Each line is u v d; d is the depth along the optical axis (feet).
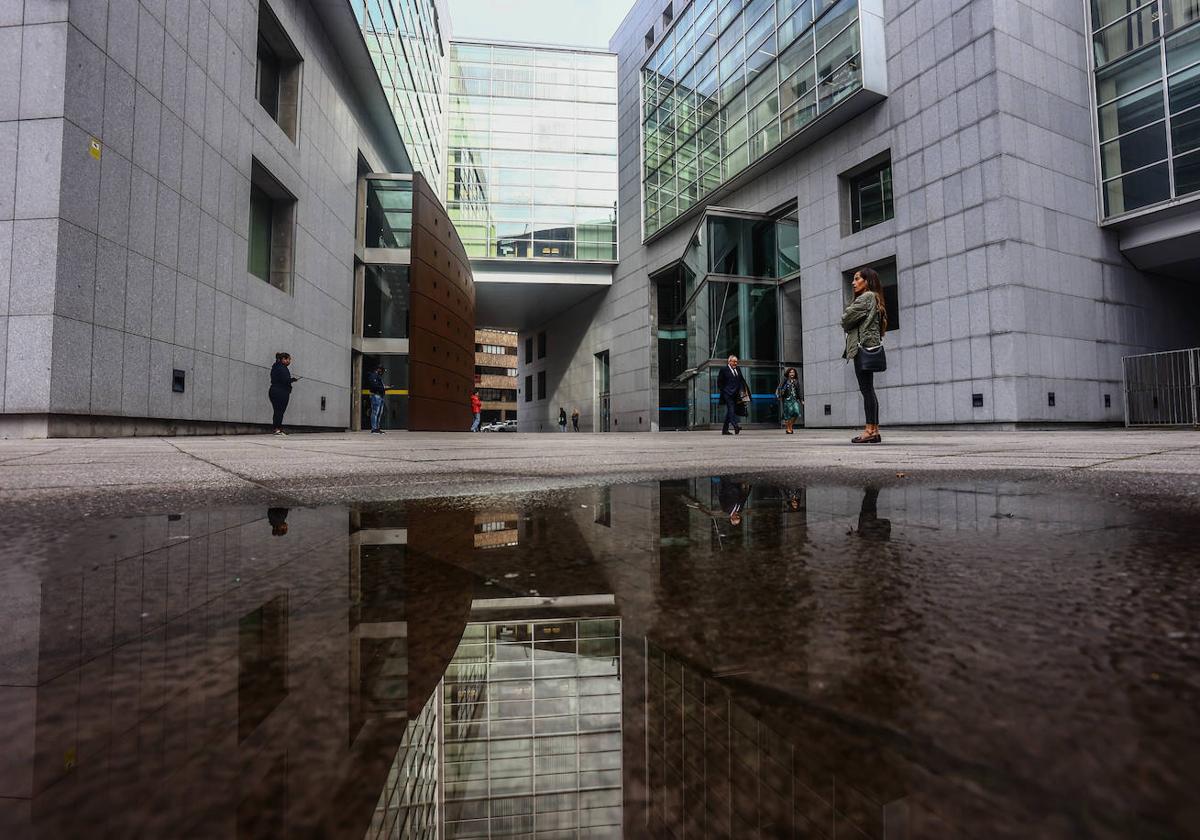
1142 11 54.13
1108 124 56.54
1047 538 3.81
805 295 71.61
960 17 55.36
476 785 1.12
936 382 56.65
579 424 123.65
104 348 30.35
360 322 71.87
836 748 1.22
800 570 3.05
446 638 2.11
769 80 74.38
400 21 78.23
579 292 118.21
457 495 6.66
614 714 1.41
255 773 1.13
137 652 1.98
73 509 5.70
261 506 5.83
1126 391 56.49
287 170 50.06
